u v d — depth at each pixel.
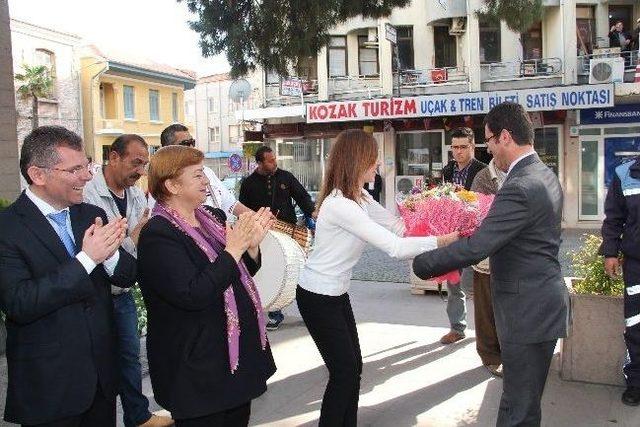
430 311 6.68
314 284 3.24
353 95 18.97
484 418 3.90
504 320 2.90
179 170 2.60
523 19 9.12
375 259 10.57
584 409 3.96
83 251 2.36
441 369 4.81
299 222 8.30
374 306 6.97
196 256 2.56
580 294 4.35
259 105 20.11
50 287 2.28
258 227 2.60
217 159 41.97
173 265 2.46
